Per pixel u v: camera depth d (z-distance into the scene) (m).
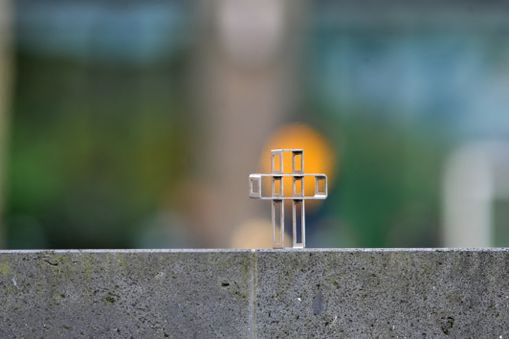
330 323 13.25
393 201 34.06
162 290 13.23
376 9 33.38
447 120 34.09
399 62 33.59
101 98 33.53
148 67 33.28
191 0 33.00
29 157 33.72
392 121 33.78
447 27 33.78
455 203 34.44
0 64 33.06
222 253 13.25
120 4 33.34
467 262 13.38
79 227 33.91
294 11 32.59
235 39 32.25
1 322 13.18
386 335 13.30
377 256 13.32
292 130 32.66
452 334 13.34
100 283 13.22
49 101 33.53
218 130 32.62
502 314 13.35
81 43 33.47
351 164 33.50
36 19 33.31
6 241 33.72
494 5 33.78
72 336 13.18
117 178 33.72
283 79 32.62
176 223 33.28
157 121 33.25
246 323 13.23
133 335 13.20
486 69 33.94
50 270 13.22
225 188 32.75
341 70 33.28
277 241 14.15
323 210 33.59
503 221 34.38
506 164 34.34
